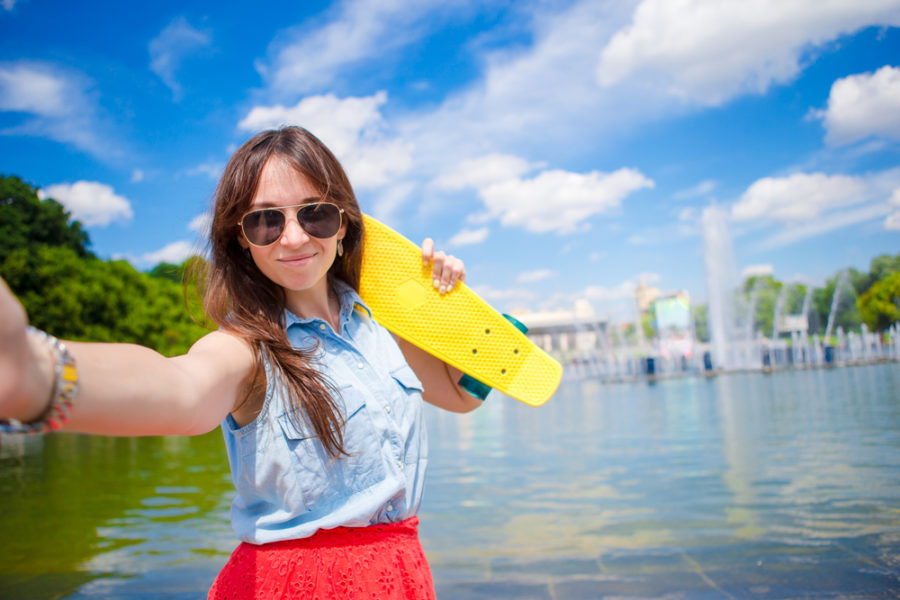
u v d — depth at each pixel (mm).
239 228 1316
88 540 5156
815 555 3975
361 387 1287
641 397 20141
